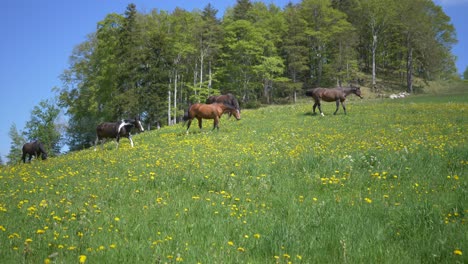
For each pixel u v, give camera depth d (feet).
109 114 178.09
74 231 22.13
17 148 179.52
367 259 18.28
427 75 261.03
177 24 189.06
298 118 96.68
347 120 88.22
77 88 196.75
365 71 271.90
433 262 17.72
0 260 18.20
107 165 47.37
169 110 176.55
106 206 27.55
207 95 204.85
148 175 37.32
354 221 22.80
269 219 23.77
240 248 18.97
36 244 20.25
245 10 250.37
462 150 39.93
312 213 24.63
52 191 33.88
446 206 24.71
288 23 234.79
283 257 18.54
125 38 173.37
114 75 176.65
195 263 17.63
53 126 184.14
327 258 18.51
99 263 17.93
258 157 46.93
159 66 177.06
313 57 234.38
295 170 37.70
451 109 98.68
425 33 223.51
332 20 228.43
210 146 58.95
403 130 69.10
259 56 207.00
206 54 203.62
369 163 37.78
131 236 21.47
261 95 241.76
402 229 21.59
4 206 28.27
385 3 223.71
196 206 26.78
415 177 33.19
